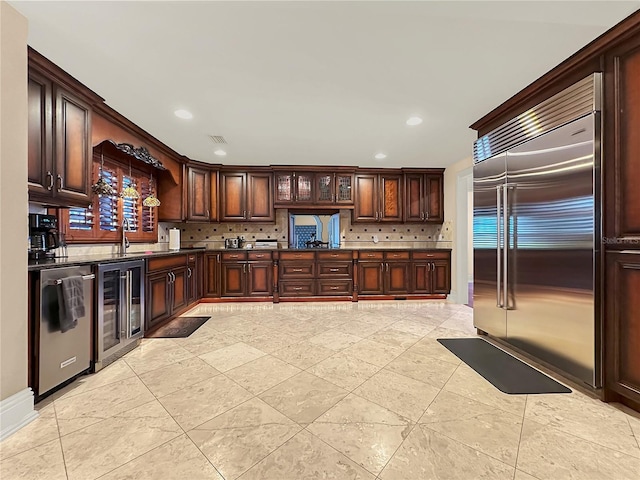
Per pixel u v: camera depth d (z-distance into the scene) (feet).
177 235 13.41
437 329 10.27
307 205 15.47
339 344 8.75
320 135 10.76
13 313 4.82
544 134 6.91
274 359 7.65
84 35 5.44
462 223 14.65
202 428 4.80
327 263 14.84
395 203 15.88
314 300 14.78
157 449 4.31
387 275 15.05
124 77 6.88
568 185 6.28
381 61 6.33
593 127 5.73
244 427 4.83
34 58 5.98
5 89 4.73
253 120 9.40
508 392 5.99
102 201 10.19
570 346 6.24
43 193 6.27
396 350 8.27
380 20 5.10
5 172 4.72
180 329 10.22
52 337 5.71
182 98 7.92
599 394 5.75
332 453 4.24
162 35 5.47
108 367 7.17
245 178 15.28
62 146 6.78
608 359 5.63
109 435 4.62
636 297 5.21
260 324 10.84
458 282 14.60
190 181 14.07
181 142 11.52
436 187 15.99
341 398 5.73
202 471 3.91
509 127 8.11
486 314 9.05
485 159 9.08
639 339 5.16
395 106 8.46
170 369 7.06
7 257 4.74
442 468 3.97
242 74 6.79
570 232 6.23
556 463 4.06
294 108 8.55
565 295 6.35
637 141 5.18
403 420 5.03
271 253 14.65
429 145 11.99
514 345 7.85
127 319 7.95
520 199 7.64
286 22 5.15
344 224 16.63
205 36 5.50
